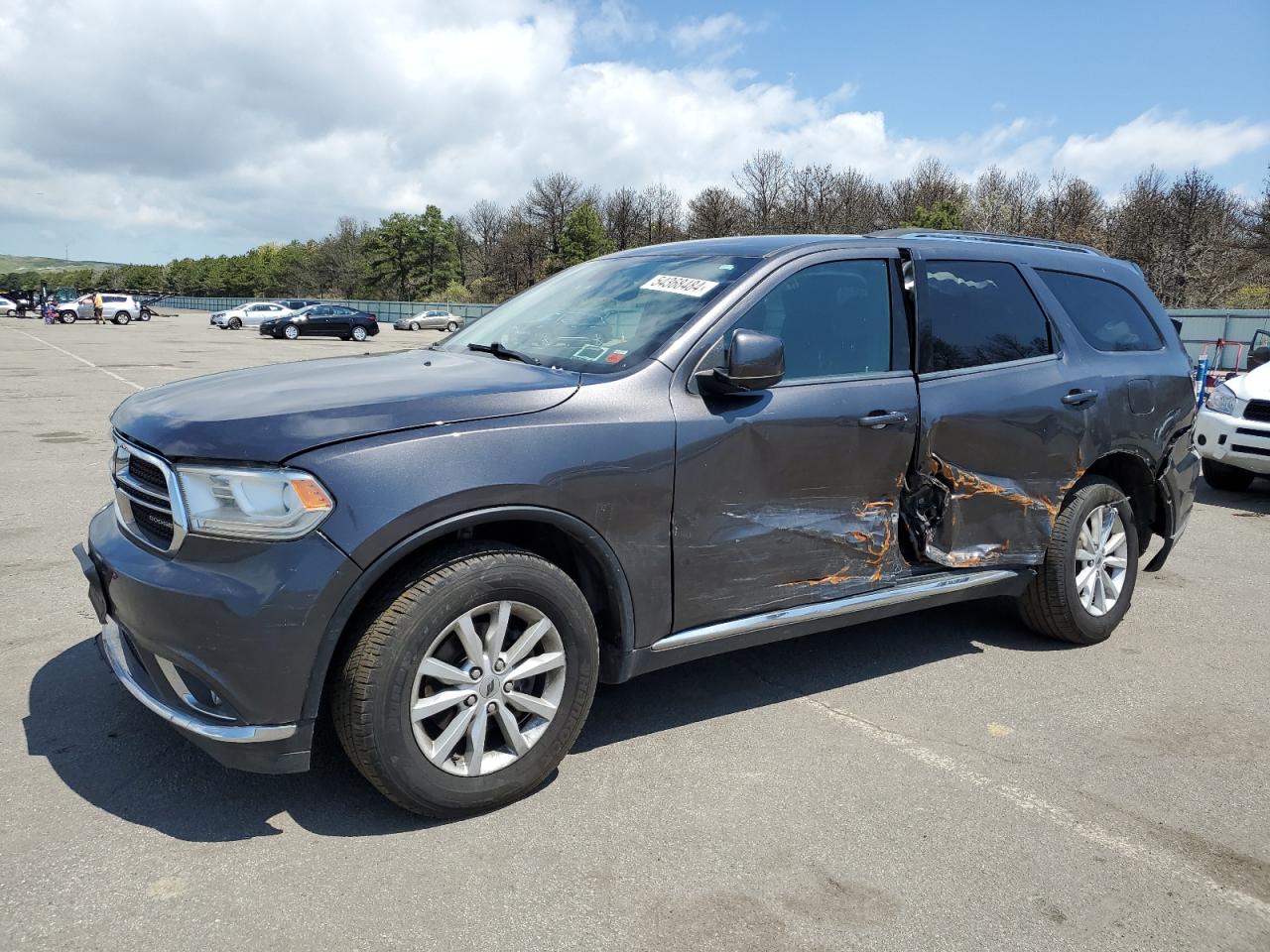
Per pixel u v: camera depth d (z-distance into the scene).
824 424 3.33
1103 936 2.35
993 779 3.13
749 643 3.34
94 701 3.48
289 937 2.25
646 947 2.26
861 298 3.60
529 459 2.71
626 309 3.46
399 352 3.86
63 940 2.20
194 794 2.87
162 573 2.51
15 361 21.42
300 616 2.43
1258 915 2.46
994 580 4.00
